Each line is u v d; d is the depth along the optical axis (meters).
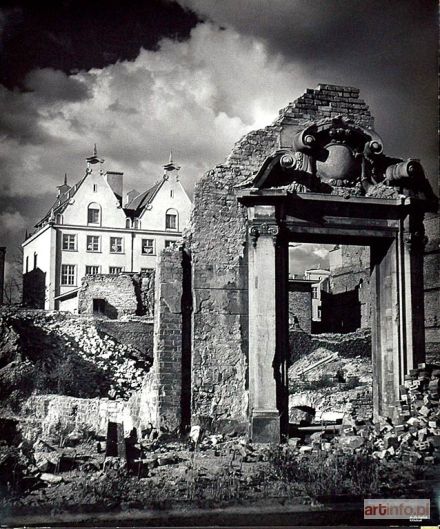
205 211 21.52
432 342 29.16
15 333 30.77
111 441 17.92
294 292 42.94
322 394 28.27
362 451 18.80
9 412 26.20
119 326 35.94
